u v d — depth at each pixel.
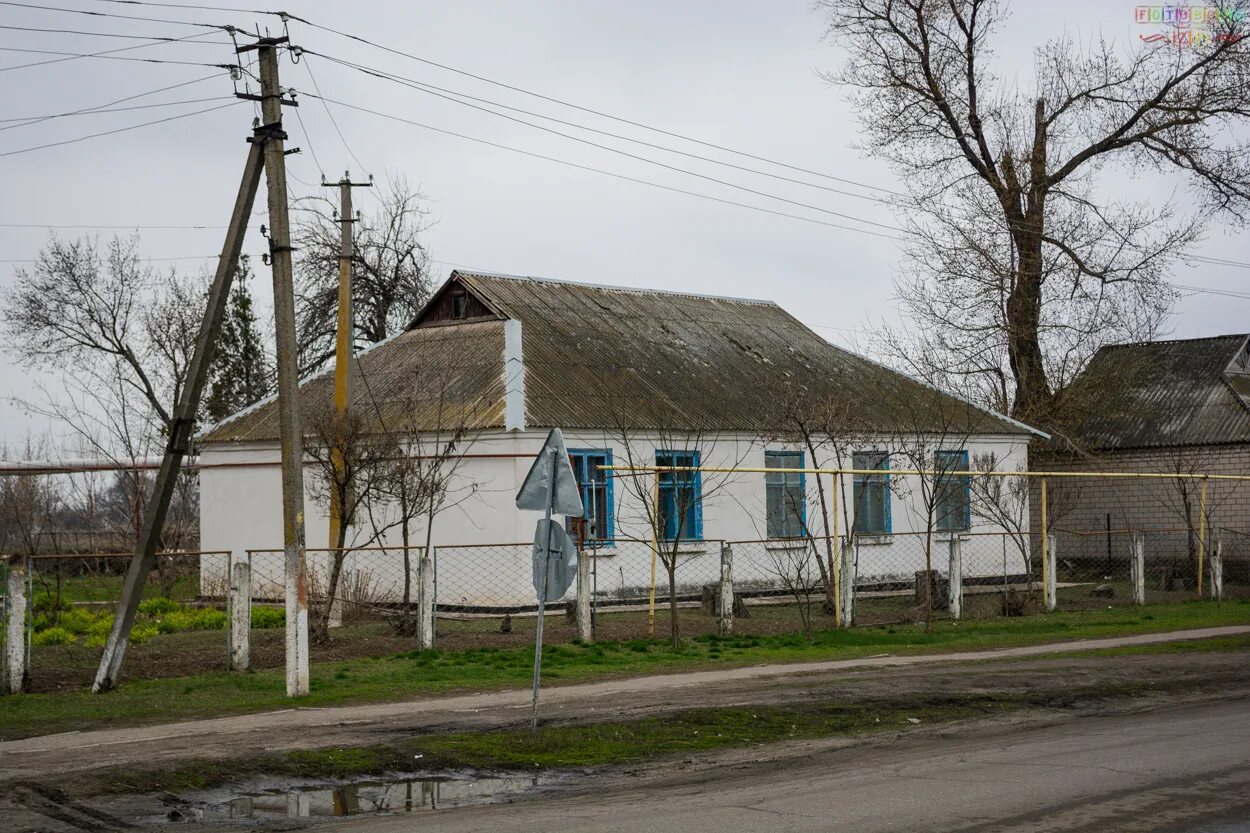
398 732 12.27
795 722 12.96
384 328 43.91
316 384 30.14
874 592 30.77
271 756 11.06
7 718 13.27
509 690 15.21
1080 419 38.19
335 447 20.72
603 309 32.22
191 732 12.30
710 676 16.39
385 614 22.78
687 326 33.44
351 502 22.72
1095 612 25.27
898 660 18.02
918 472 22.88
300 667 14.74
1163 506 37.03
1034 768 10.14
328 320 42.75
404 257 44.50
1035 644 20.00
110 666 15.36
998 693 14.75
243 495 29.22
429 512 23.33
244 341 42.72
